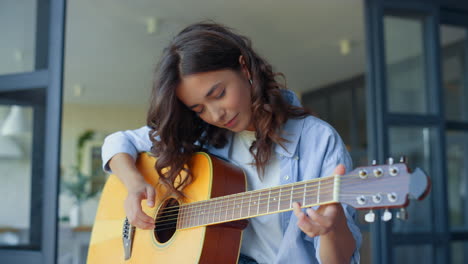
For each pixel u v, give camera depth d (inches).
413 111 119.2
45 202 84.4
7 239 86.3
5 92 90.0
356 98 239.1
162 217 54.5
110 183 62.9
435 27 122.9
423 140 118.3
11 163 87.5
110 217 60.8
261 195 44.1
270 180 50.7
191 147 54.2
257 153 49.1
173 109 50.1
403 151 116.2
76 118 309.0
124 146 60.2
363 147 232.8
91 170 304.5
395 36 121.3
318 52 203.6
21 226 86.2
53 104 86.3
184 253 50.6
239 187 51.4
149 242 55.2
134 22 167.2
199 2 150.6
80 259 183.5
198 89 47.1
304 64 221.6
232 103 47.1
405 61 121.0
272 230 49.5
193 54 46.6
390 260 111.0
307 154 47.8
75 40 185.9
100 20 165.2
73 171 301.6
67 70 230.8
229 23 168.6
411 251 113.1
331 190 37.4
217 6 153.6
